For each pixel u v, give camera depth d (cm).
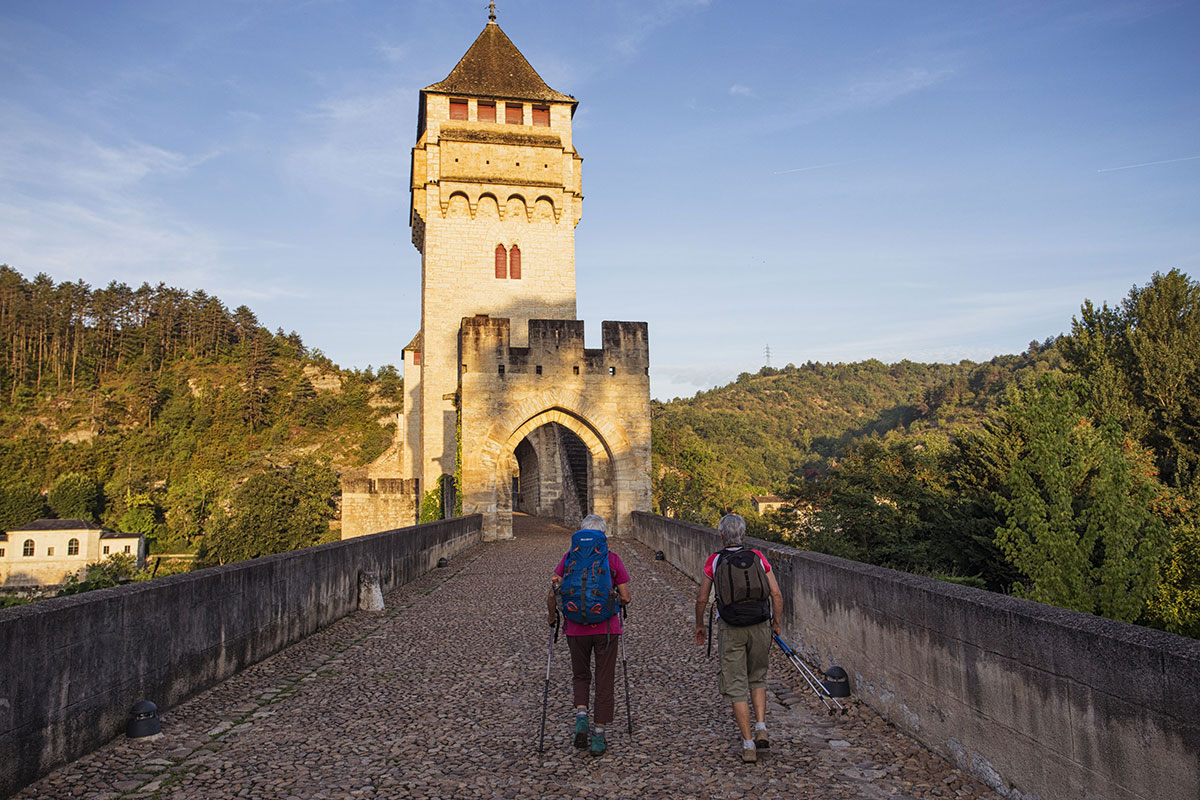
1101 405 4541
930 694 590
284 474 7762
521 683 830
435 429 3731
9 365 14550
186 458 12494
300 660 945
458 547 2272
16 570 7988
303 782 547
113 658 639
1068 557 2275
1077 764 425
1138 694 382
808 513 4447
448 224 3853
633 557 2145
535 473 4522
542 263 3906
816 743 621
